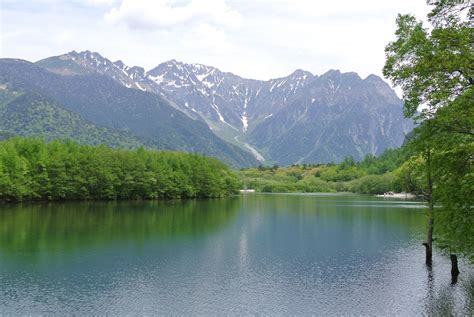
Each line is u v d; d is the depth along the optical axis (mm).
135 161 180000
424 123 37750
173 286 47812
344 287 47875
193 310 40562
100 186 165875
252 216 119812
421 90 33750
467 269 55000
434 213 40344
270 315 39531
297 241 76625
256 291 46344
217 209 141500
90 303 42031
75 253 63531
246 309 40969
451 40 30500
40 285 47531
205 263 58656
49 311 39875
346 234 85562
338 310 40750
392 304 42062
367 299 43688
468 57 29188
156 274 52594
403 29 37219
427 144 37688
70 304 41656
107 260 59375
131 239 76062
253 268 56125
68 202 157125
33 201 151500
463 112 30812
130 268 55219
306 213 130125
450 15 31891
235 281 50094
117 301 42719
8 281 48844
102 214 114375
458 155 36281
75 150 171250
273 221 107625
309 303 42625
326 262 59875
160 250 66875
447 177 37594
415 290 46406
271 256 63406
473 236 36938
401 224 101625
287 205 166125
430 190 53250
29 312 39562
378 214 126938
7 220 97438
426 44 32469
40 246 68188
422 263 58969
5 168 136000
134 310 40438
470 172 35844
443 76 31422
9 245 68562
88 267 55469
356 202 187375
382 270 55156
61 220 99500
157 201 178750
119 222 98250
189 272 53875
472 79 30859
